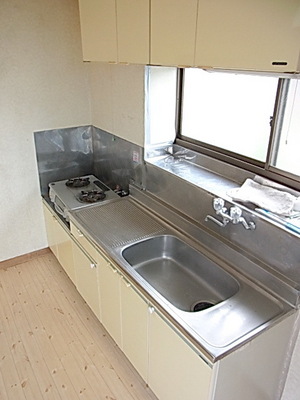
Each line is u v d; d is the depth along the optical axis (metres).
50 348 2.37
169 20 1.51
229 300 1.58
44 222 3.26
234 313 1.51
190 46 1.44
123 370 2.21
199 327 1.43
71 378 2.16
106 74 2.63
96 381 2.14
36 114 2.84
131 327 1.96
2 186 2.91
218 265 1.85
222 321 1.46
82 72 2.91
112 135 2.80
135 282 1.73
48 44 2.68
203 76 2.12
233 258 1.84
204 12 1.33
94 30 2.09
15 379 2.15
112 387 2.11
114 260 1.90
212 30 1.32
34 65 2.69
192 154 2.34
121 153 2.73
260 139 1.88
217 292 1.92
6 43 2.52
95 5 2.01
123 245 2.04
